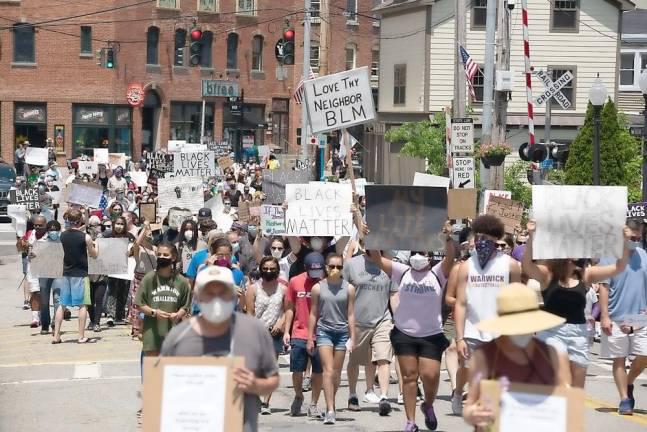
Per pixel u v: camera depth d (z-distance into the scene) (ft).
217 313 37.27
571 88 265.34
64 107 344.49
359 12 395.75
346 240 87.35
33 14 341.82
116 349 95.66
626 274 68.13
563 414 34.65
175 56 356.38
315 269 69.00
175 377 36.81
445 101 268.82
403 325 60.49
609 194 52.85
